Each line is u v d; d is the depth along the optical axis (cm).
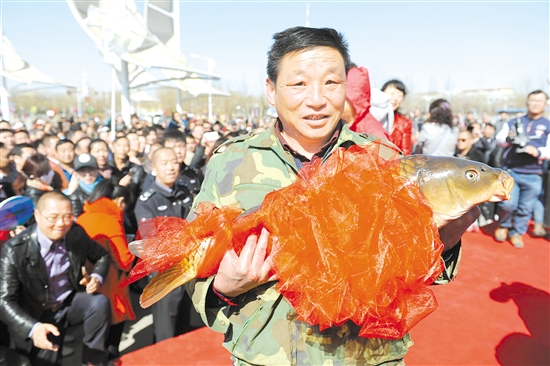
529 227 639
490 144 870
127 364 284
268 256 124
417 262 114
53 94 4981
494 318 331
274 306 141
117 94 3738
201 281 142
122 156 566
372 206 115
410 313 119
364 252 112
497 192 121
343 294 113
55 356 298
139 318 432
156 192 369
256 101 4647
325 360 138
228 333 153
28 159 430
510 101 4000
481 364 270
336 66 141
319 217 116
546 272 437
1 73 1377
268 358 140
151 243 133
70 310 304
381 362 142
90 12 1027
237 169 154
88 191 437
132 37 1053
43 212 277
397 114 487
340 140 157
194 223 133
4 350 286
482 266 453
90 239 314
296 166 154
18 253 277
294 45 140
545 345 292
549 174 439
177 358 291
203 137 723
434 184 124
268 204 125
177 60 1230
